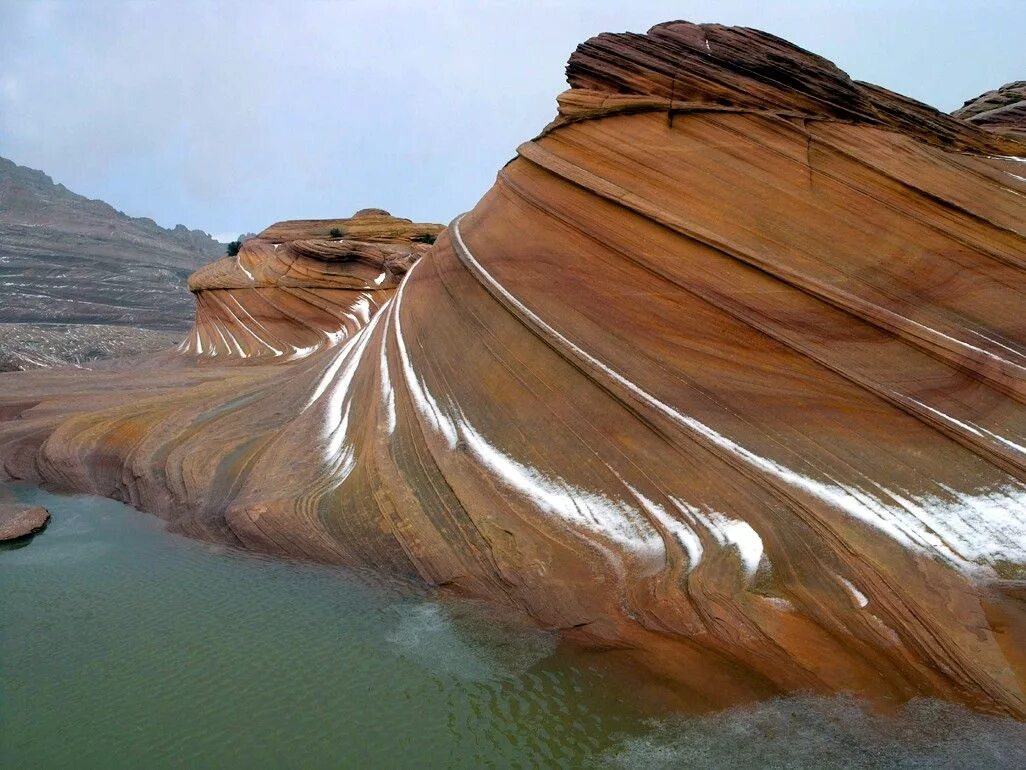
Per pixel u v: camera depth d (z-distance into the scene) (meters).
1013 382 10.88
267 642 10.74
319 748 8.50
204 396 22.52
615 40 16.55
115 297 106.25
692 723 8.34
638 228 14.54
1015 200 12.84
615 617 10.18
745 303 12.92
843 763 7.52
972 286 12.25
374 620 11.18
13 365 50.00
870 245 12.95
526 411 13.90
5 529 14.98
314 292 39.31
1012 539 9.77
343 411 17.69
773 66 14.67
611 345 13.72
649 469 12.07
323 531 13.54
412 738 8.61
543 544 11.63
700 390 12.50
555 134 17.23
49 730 8.89
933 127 15.15
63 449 19.80
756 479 11.16
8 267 109.38
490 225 18.30
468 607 11.20
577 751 8.18
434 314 17.86
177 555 13.92
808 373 12.12
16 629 11.30
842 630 9.03
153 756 8.42
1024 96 21.81
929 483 10.55
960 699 8.11
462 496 12.86
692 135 15.04
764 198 13.90
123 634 11.09
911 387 11.45
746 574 9.97
